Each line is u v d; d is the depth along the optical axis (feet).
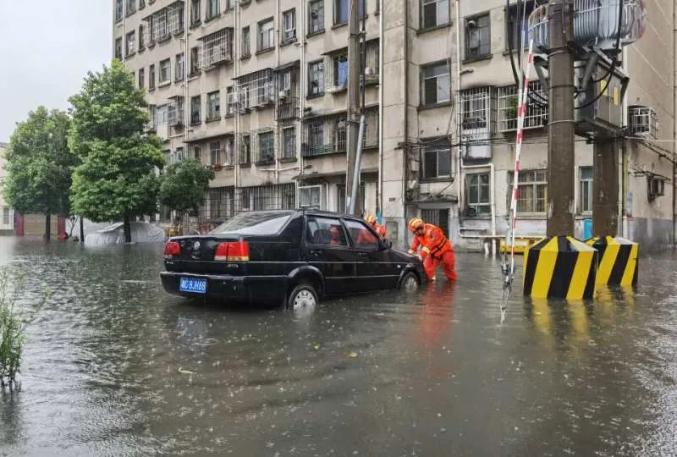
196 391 13.14
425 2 77.77
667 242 83.71
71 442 10.36
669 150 86.53
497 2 69.77
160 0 130.11
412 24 77.71
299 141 93.56
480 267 46.37
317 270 24.53
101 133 101.24
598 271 33.65
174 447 10.11
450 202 73.36
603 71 36.81
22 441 10.39
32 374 14.62
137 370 14.96
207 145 114.01
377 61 81.41
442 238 34.40
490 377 13.99
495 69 69.87
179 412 11.80
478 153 70.18
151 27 132.05
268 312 23.02
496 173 69.51
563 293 27.07
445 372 14.42
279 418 11.41
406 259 29.96
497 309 23.70
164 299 27.55
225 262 22.53
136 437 10.55
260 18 101.50
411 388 13.17
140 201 98.78
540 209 66.18
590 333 18.93
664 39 85.10
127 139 99.45
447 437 10.44
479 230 70.74
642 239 70.79
